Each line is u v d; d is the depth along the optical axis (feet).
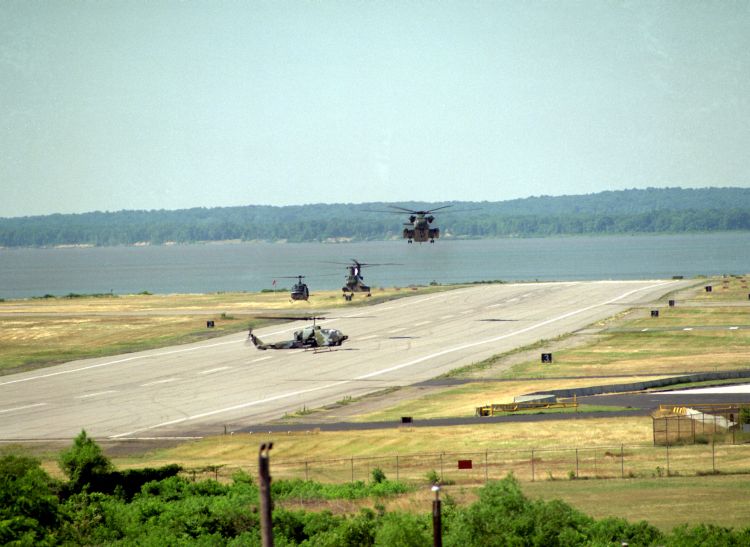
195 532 634.02
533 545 538.88
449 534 547.90
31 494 649.20
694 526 615.57
